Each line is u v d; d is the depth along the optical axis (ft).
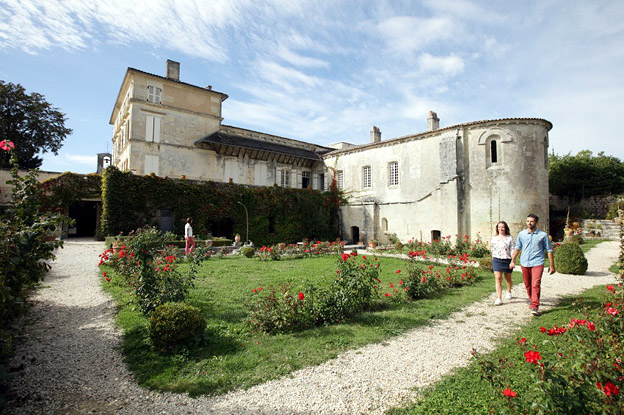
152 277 21.40
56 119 109.60
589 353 9.59
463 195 67.87
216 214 72.08
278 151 94.79
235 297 25.13
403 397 11.89
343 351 15.84
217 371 13.82
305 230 86.63
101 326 19.39
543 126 66.39
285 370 13.91
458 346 16.31
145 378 13.41
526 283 22.40
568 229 64.85
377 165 87.76
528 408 9.21
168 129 81.82
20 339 17.39
